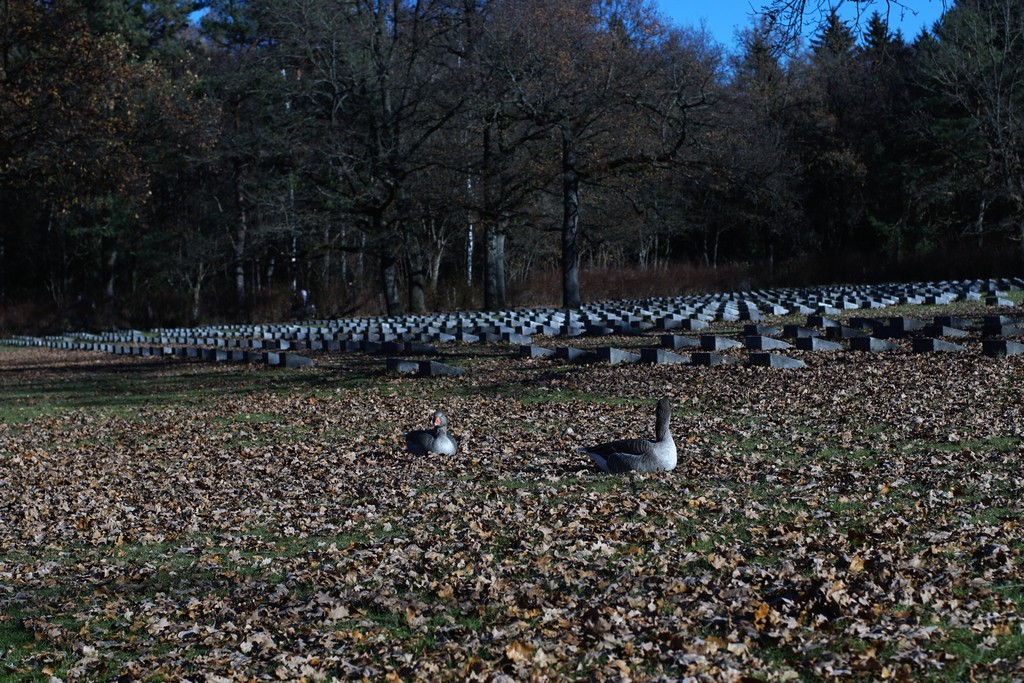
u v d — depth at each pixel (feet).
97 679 23.15
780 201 151.12
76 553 34.55
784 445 43.70
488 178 154.20
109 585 30.32
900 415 47.96
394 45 166.71
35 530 38.06
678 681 19.58
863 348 70.85
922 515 30.09
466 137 169.68
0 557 34.81
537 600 25.12
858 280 170.60
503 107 144.25
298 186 182.09
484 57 141.69
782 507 32.55
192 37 246.88
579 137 147.33
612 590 25.23
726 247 249.75
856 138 214.07
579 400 61.57
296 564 30.60
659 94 142.92
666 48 151.12
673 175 177.17
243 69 174.19
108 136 119.55
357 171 166.40
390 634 24.14
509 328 104.68
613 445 39.96
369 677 21.76
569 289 145.69
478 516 34.47
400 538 32.55
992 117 162.91
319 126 167.02
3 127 112.47
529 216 157.99
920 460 38.09
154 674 22.82
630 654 21.35
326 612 25.61
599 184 152.35
